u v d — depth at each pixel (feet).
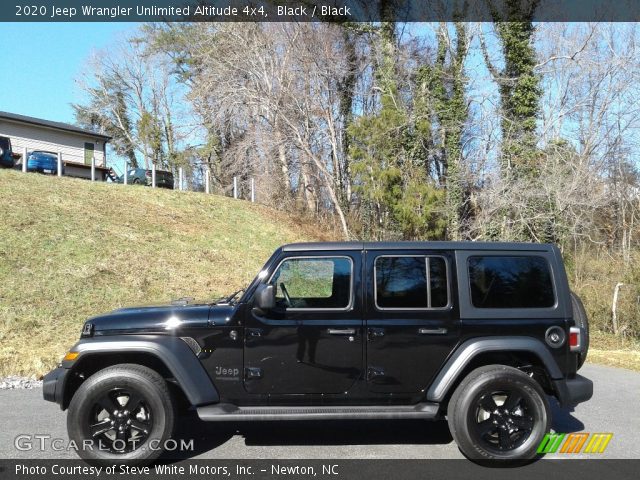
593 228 65.67
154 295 46.42
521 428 15.83
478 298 16.44
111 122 174.29
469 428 15.53
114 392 15.48
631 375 29.01
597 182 66.74
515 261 16.85
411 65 87.97
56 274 44.50
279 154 106.32
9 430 18.62
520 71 74.18
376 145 73.92
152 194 81.56
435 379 16.08
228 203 91.20
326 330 15.94
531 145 68.69
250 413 15.57
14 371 27.02
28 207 57.88
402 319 16.11
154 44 148.87
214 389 15.78
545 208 64.13
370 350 16.01
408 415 15.70
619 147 75.66
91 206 66.23
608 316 48.32
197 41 126.93
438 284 16.44
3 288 39.99
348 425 19.47
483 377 15.70
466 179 73.82
